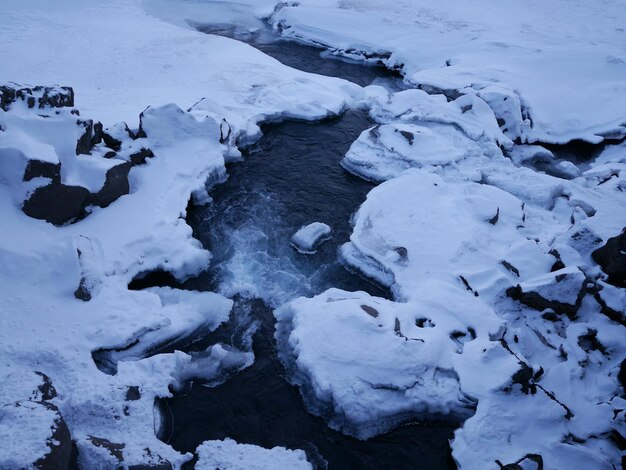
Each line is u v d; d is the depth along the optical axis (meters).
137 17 30.08
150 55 24.39
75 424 9.55
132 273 13.11
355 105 22.88
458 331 12.05
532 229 15.63
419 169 17.78
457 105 21.30
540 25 30.00
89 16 29.05
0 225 12.10
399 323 11.92
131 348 11.36
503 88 21.89
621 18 30.73
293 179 18.05
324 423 10.65
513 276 13.48
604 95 22.98
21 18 26.95
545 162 20.20
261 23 31.55
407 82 25.48
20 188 12.61
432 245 14.48
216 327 12.48
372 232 15.10
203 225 15.78
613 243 13.18
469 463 9.67
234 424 10.44
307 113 21.09
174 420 10.38
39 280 11.70
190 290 13.48
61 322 11.16
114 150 16.02
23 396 9.24
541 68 24.89
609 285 12.80
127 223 13.89
